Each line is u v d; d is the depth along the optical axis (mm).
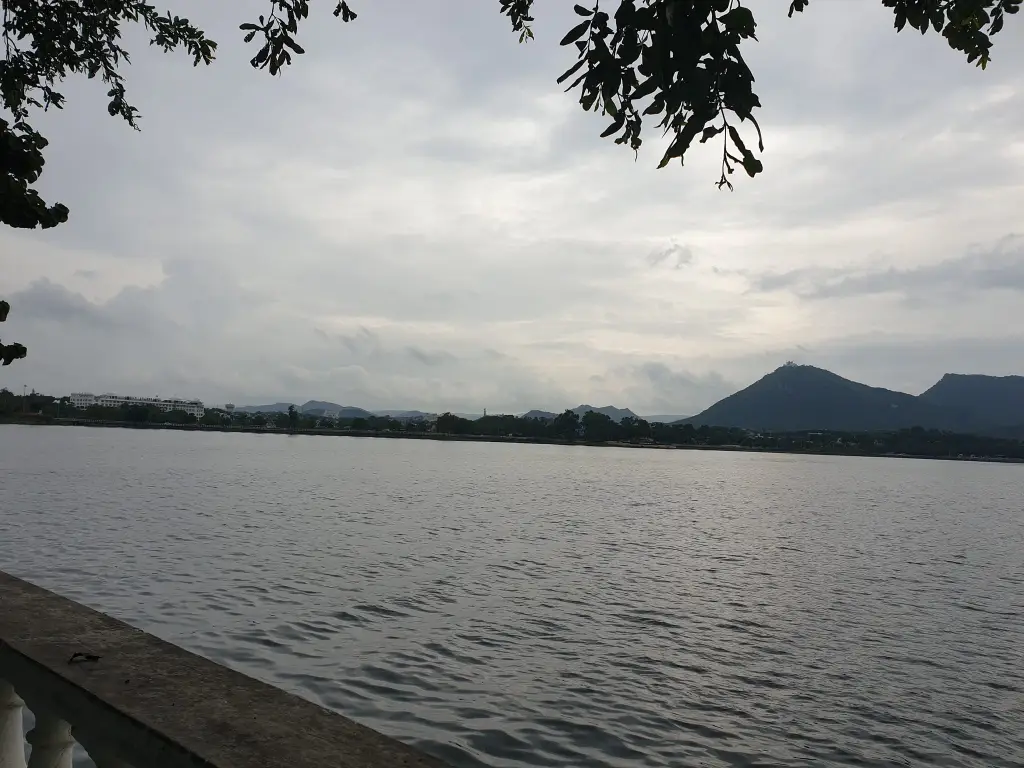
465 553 33438
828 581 31125
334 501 57156
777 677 17422
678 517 57969
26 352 3699
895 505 84188
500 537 39969
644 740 13594
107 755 2520
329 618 20469
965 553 42625
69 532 34656
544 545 37562
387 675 16172
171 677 2672
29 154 3516
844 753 13508
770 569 33562
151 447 151625
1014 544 48125
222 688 2598
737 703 15656
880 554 40812
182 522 39906
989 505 91375
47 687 2688
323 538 36062
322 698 14797
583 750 13094
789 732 14305
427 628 19953
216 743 2176
